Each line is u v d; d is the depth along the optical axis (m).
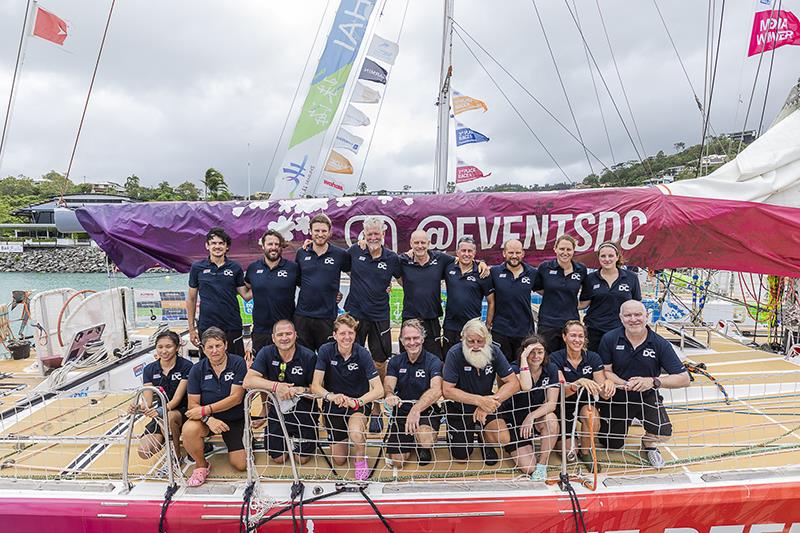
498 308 4.71
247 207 5.54
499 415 3.96
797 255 5.13
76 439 3.59
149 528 3.29
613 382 3.76
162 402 3.34
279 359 3.89
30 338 8.32
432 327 4.76
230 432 3.74
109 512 3.32
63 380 5.27
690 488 3.42
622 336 3.98
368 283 4.67
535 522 3.29
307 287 4.64
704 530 3.39
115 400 5.48
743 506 3.37
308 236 5.46
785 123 5.49
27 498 3.37
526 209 5.30
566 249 4.50
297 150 7.65
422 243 4.59
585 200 5.28
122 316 6.56
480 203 5.34
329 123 7.59
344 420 3.90
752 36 7.38
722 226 5.15
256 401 5.32
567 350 3.96
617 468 3.77
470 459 3.97
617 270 4.62
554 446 3.97
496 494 3.38
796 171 5.28
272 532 3.28
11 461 4.00
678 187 5.36
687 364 4.77
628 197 5.25
